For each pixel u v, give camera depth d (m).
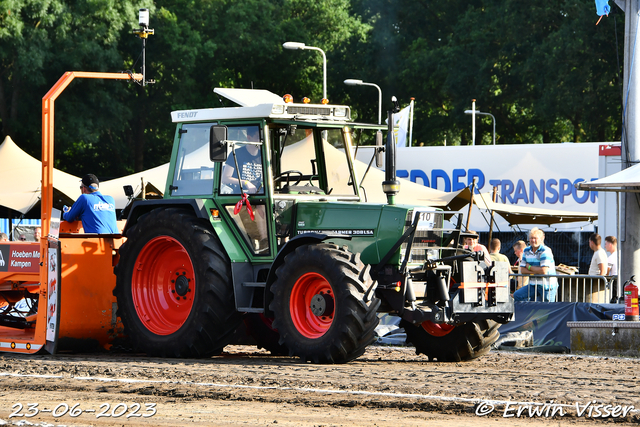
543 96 82.19
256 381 14.03
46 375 15.09
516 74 86.69
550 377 14.96
